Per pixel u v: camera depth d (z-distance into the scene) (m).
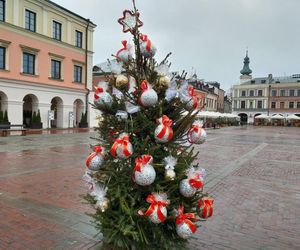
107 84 2.73
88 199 2.95
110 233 2.67
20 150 10.70
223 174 7.65
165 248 2.69
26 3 22.30
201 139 2.62
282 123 60.25
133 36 2.65
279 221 4.27
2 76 20.48
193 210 2.80
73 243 3.30
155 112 2.59
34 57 23.33
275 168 8.77
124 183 2.62
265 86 68.75
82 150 11.30
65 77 26.28
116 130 2.71
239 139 20.44
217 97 74.31
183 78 2.68
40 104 23.61
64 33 26.06
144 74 2.68
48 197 5.02
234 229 3.92
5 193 5.16
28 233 3.53
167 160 2.50
